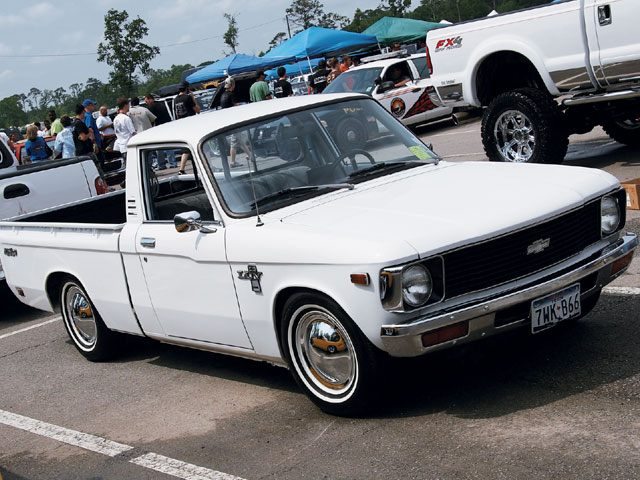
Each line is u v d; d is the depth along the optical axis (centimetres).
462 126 1775
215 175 497
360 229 419
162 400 539
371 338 406
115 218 770
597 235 456
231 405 505
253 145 502
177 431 480
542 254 424
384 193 471
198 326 519
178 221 490
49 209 724
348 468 388
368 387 424
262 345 479
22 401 592
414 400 452
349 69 1931
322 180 502
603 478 335
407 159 532
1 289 848
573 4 872
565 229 434
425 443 397
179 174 545
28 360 697
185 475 416
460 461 372
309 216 457
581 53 881
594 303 503
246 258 457
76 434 507
